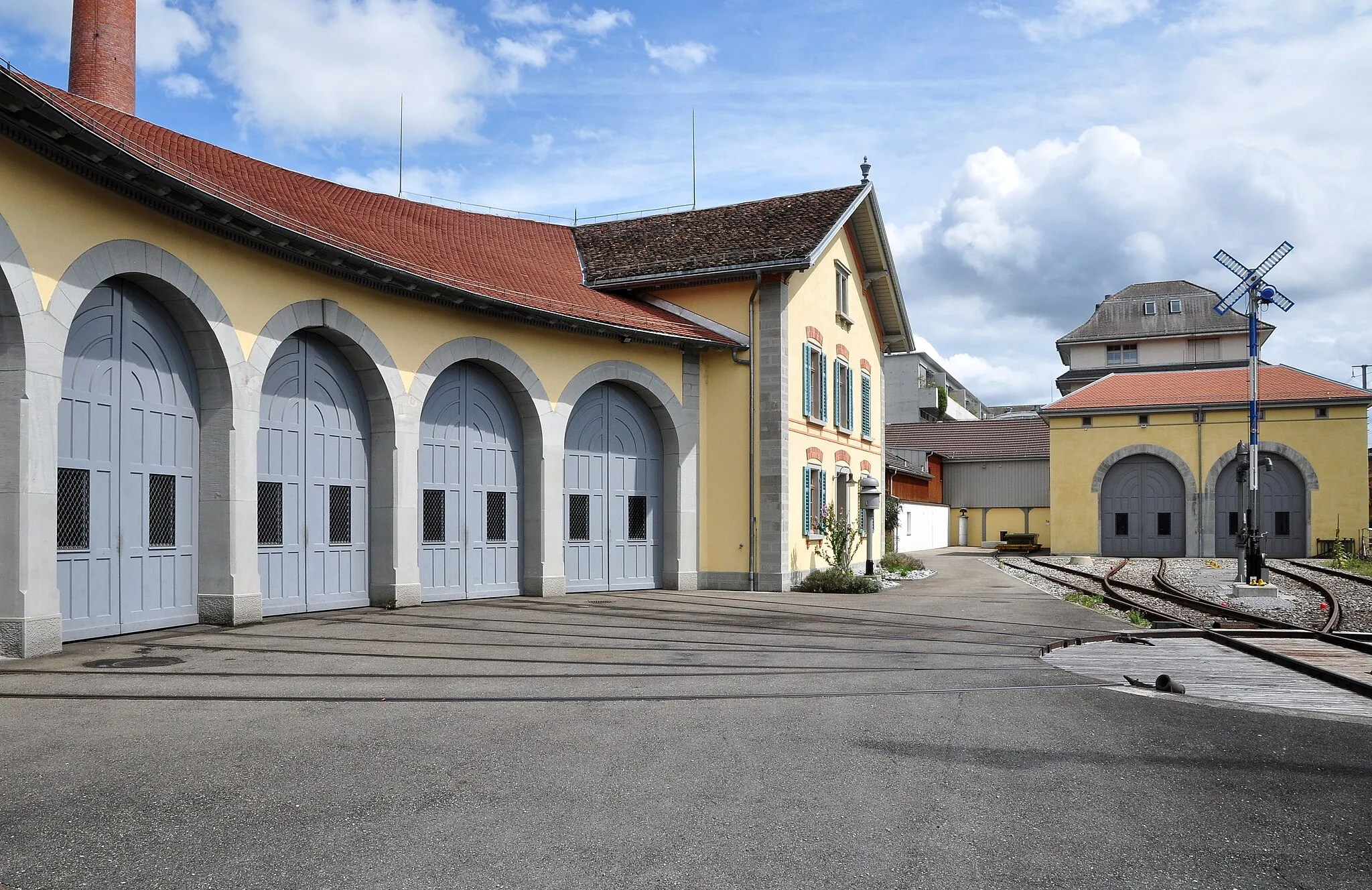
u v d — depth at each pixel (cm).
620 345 1908
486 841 463
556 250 2302
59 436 1020
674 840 467
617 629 1284
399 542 1490
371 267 1348
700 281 2088
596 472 1917
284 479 1353
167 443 1168
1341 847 472
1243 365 6175
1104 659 1086
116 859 434
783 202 2342
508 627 1282
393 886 410
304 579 1385
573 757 613
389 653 1034
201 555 1217
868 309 2834
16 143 910
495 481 1719
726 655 1061
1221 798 550
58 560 1016
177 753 607
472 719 718
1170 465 4016
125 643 1051
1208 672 998
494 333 1666
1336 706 812
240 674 884
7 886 402
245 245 1228
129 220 1059
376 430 1496
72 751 608
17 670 874
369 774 569
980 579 2559
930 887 417
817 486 2295
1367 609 1786
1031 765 609
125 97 1852
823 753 631
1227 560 3697
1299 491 3838
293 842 458
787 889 412
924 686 878
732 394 2064
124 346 1105
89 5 1828
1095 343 6456
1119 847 468
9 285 904
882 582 2314
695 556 2038
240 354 1223
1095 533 4072
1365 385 5931
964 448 5553
